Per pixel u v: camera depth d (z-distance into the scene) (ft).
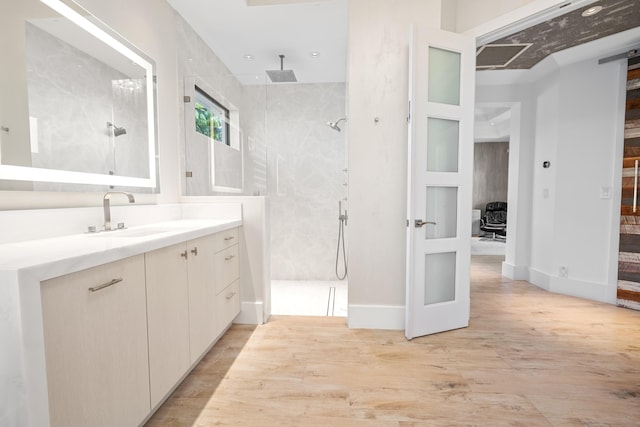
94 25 5.47
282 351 6.76
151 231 5.43
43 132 4.52
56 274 2.76
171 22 8.14
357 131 7.78
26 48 4.25
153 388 4.34
